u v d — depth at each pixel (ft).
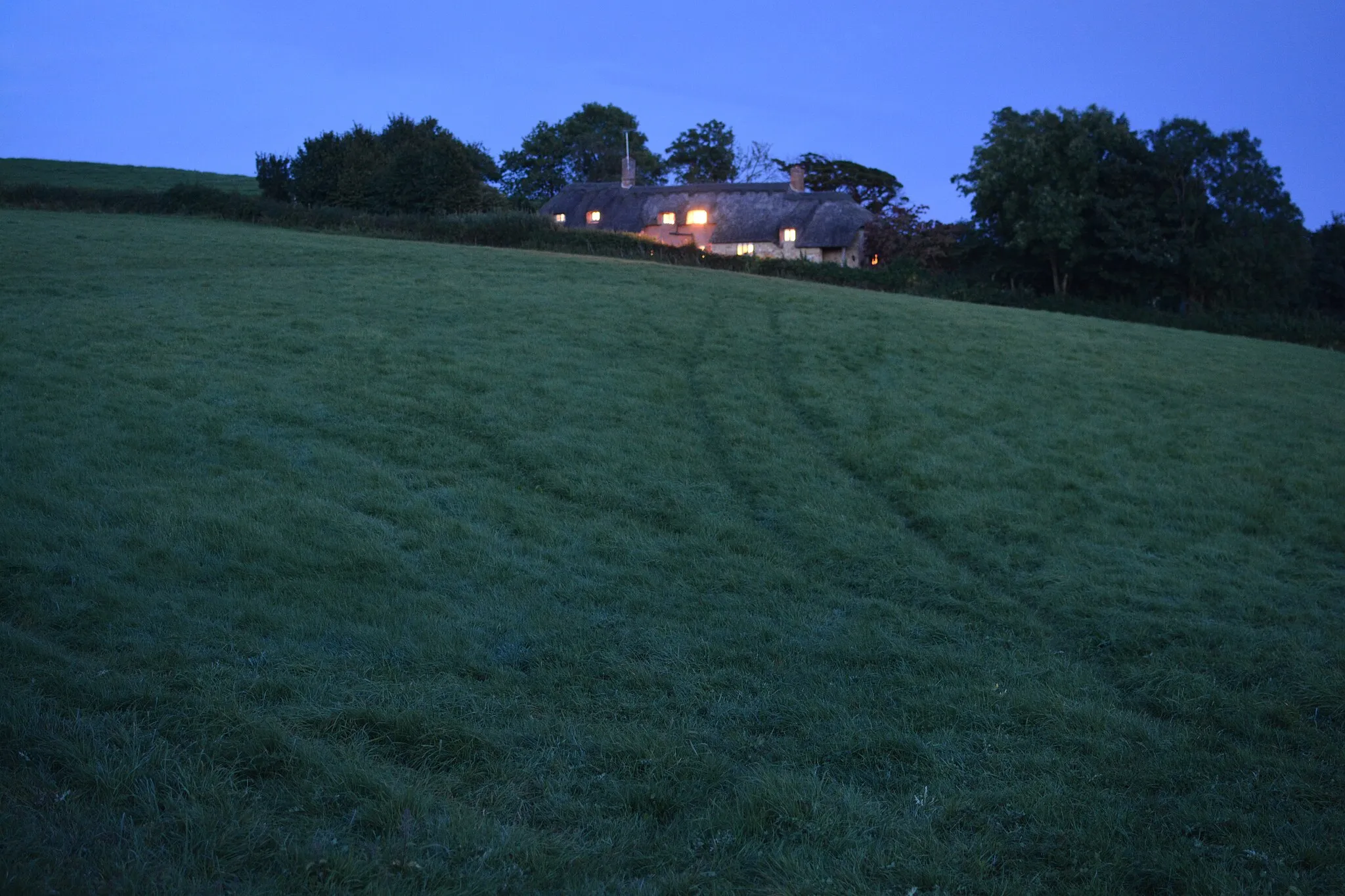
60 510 29.22
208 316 59.88
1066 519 38.52
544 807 16.34
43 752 15.72
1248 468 47.42
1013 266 162.30
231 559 26.99
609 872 14.58
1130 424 54.13
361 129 170.09
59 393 41.96
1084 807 17.54
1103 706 22.71
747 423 48.03
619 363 57.21
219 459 36.09
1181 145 145.59
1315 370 77.87
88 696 18.17
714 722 20.47
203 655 20.85
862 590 30.19
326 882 13.28
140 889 12.53
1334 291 172.96
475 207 156.46
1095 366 68.85
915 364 64.18
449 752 17.79
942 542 35.29
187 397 43.34
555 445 41.65
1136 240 145.59
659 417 47.60
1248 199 144.56
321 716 18.31
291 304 65.77
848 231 185.16
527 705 20.40
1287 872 15.87
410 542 30.01
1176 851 16.21
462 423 43.80
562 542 31.73
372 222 120.57
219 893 12.85
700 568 30.30
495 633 24.16
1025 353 70.74
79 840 13.48
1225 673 25.20
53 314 56.90
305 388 46.65
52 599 23.22
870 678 23.44
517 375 52.08
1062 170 151.33
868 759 19.07
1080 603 29.68
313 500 32.45
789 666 23.73
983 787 18.29
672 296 82.58
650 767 17.71
